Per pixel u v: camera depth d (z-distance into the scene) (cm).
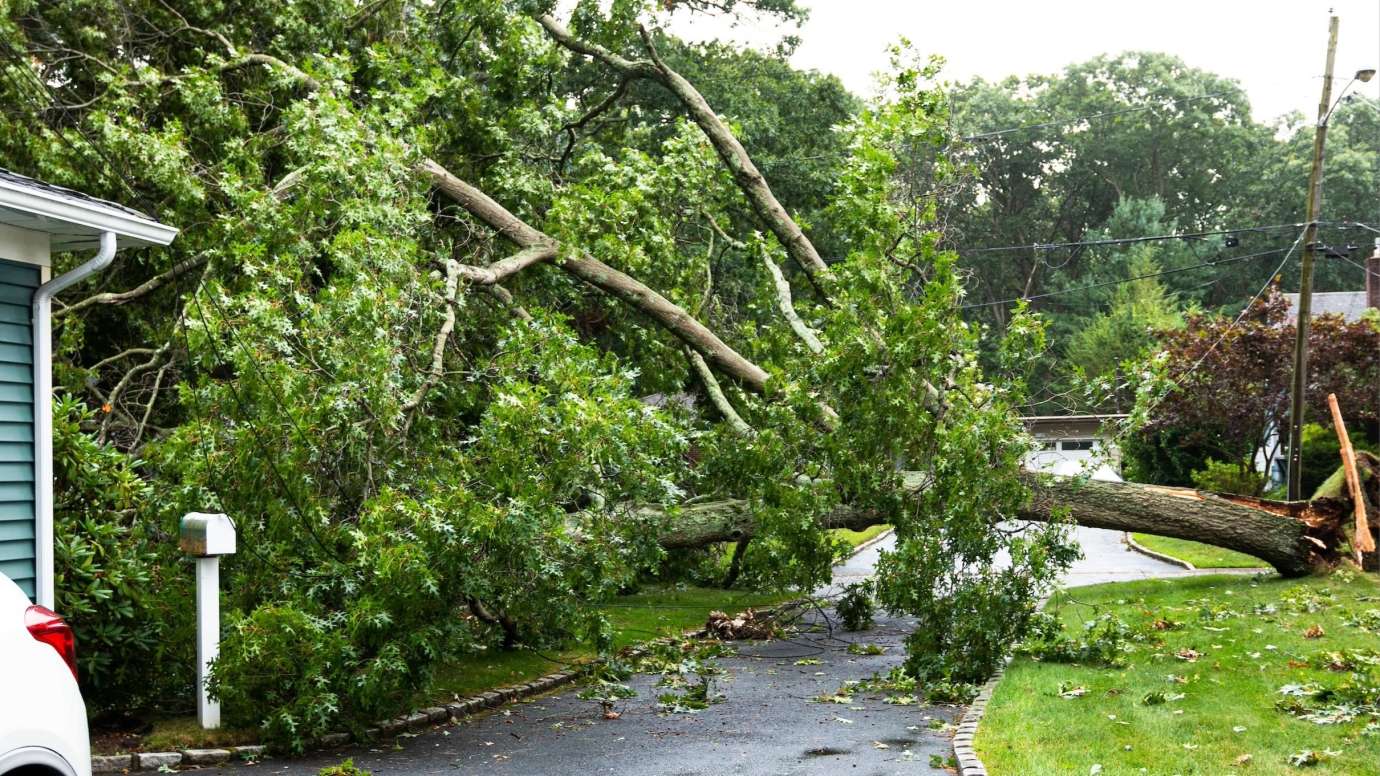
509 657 1200
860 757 778
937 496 1140
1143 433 2984
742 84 3441
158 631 830
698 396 1825
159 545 919
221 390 952
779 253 1689
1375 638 1105
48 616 468
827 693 1061
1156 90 6906
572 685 1123
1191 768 658
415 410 1083
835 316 1212
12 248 726
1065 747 730
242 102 1530
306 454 944
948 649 1097
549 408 984
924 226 1325
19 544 725
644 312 1566
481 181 1622
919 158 1545
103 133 1309
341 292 1006
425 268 1362
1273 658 1029
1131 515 1566
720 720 931
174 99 1530
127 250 1423
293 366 970
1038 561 1079
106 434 1375
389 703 863
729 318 1881
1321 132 2508
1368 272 3819
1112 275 6094
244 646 799
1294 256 6247
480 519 900
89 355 1591
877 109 1362
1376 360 2911
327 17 1625
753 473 1363
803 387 1297
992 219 6638
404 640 870
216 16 1636
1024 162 6838
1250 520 1596
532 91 1761
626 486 1048
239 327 969
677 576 1916
